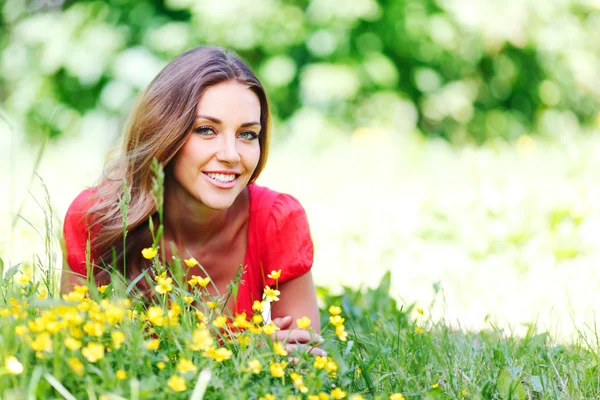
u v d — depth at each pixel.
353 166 8.91
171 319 2.28
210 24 11.23
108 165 3.10
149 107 2.86
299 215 3.18
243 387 2.21
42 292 2.49
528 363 2.92
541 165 7.39
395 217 6.12
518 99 13.11
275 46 11.59
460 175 7.73
